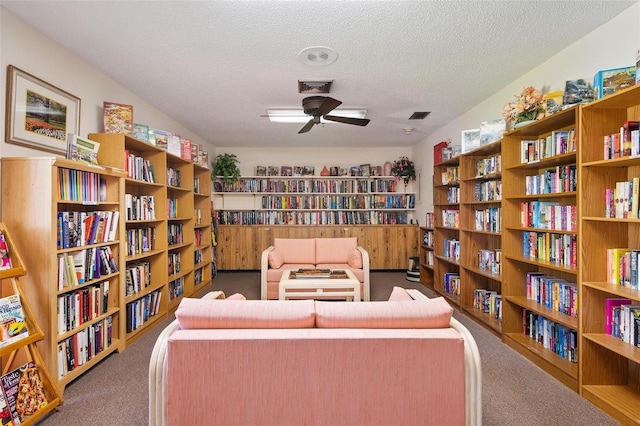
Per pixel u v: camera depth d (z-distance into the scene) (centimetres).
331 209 609
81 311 219
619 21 202
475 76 296
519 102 251
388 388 135
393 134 519
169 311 353
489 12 200
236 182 601
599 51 216
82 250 220
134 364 236
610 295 193
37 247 189
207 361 134
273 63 266
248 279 525
